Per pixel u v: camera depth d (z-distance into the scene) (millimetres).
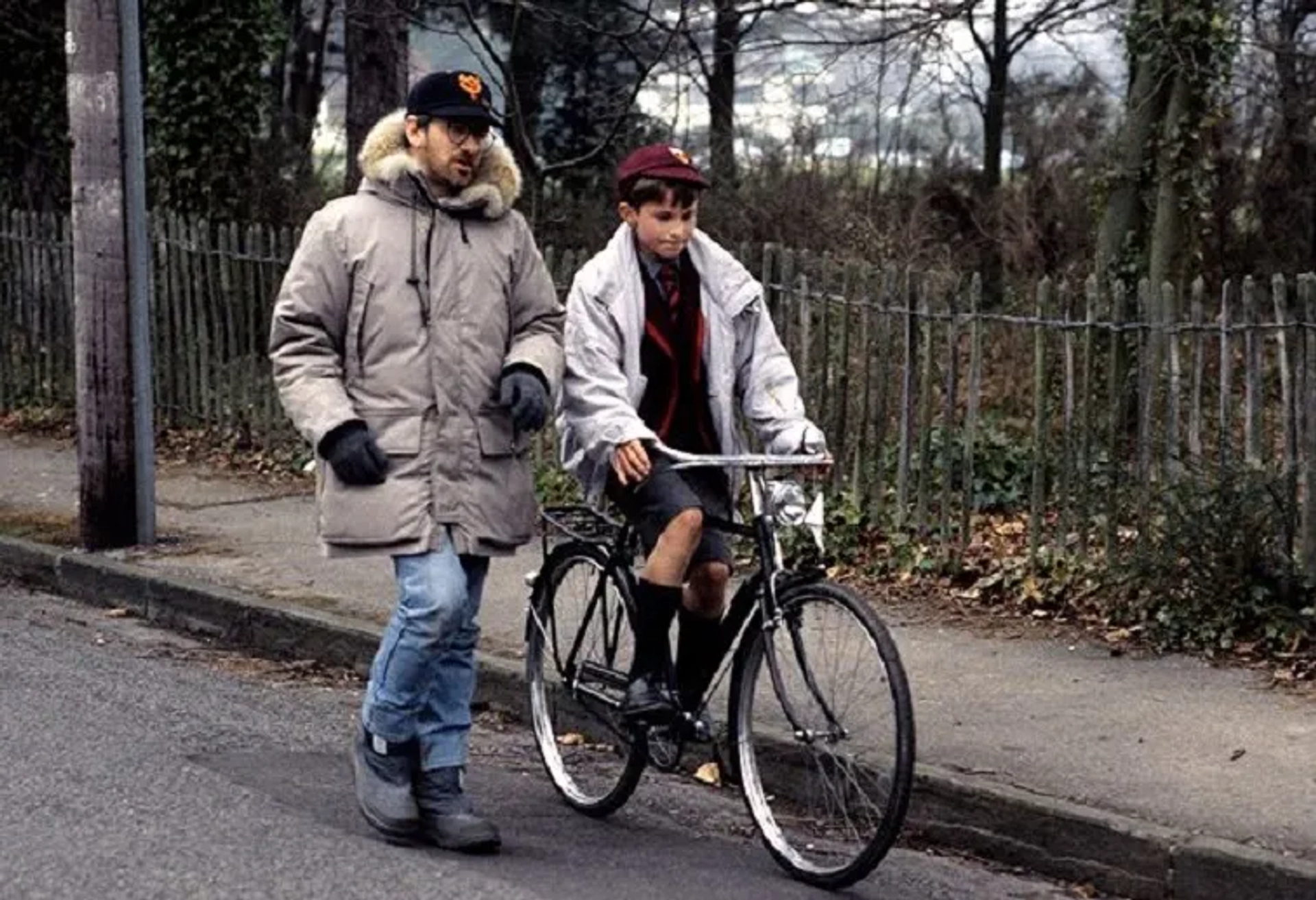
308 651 8562
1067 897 5703
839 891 5496
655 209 5625
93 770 6293
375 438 5484
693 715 5832
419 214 5570
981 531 9609
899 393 9602
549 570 6445
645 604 5656
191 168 15562
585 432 5641
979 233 19250
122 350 10148
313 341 5496
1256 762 6387
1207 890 5535
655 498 5629
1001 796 5980
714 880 5516
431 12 21797
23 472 12883
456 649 5680
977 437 9938
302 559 9922
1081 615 8438
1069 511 8820
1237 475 8016
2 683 7609
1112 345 8500
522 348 5625
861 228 16766
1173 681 7445
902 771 5199
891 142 20141
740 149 19969
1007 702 7133
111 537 10195
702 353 5750
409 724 5602
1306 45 19078
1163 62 12125
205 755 6609
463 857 5566
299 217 19812
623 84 21859
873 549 9500
